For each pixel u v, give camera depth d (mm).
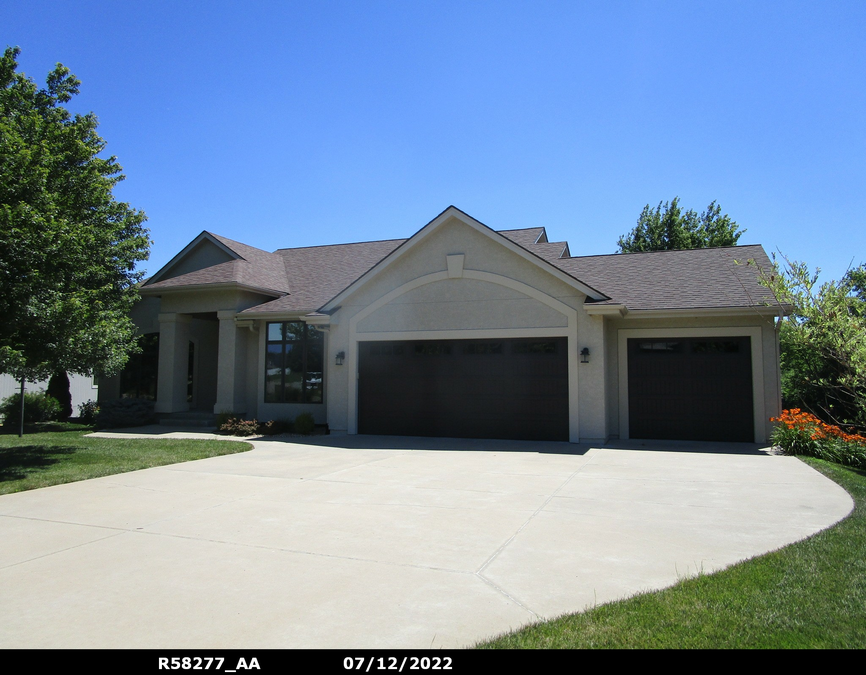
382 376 15898
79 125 15688
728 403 14102
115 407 18234
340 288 18516
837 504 7512
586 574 5113
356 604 4523
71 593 4789
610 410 14867
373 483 9141
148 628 4148
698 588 4680
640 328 14797
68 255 10492
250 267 19156
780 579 4816
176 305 18766
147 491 8648
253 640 3951
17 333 10430
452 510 7395
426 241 15469
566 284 14195
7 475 9664
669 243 37688
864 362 8312
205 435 16094
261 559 5594
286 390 17734
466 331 14984
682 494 8219
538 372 14469
